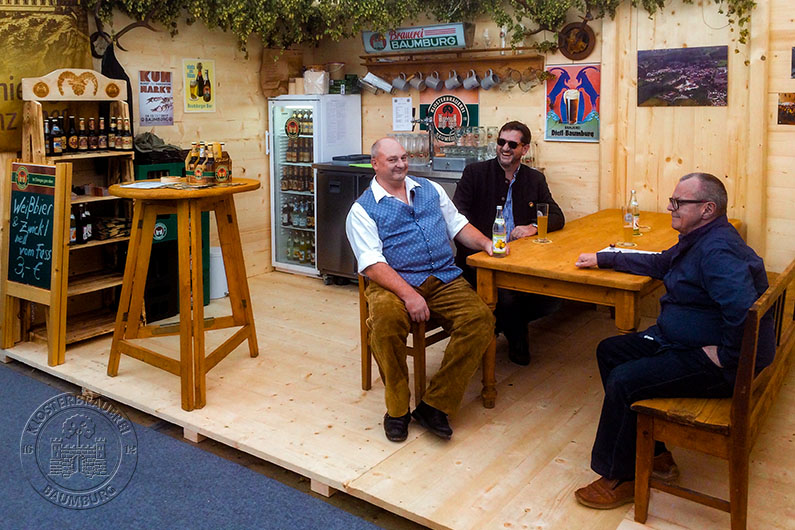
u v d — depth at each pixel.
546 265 3.11
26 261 4.16
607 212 4.64
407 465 2.91
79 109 4.59
